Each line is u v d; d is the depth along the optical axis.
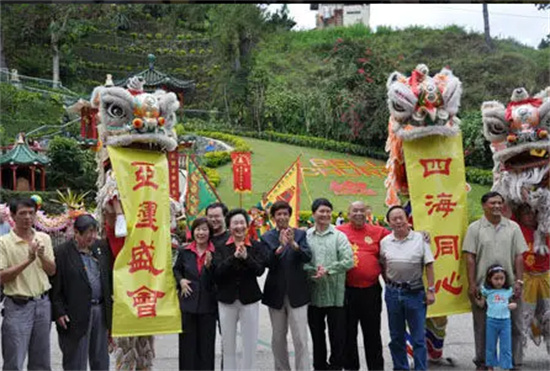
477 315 7.20
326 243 6.64
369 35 50.28
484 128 7.90
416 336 6.63
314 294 6.67
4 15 38.22
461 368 7.38
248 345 6.35
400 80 7.32
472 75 38.31
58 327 6.00
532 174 7.53
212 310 6.44
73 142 27.33
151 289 6.34
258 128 43.00
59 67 41.53
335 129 39.62
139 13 49.06
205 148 37.22
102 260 6.32
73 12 41.66
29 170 25.69
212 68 45.47
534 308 7.62
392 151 7.70
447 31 46.78
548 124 7.53
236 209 6.45
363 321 6.88
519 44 44.97
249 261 6.24
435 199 7.12
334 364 6.66
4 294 5.89
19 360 5.85
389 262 6.71
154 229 6.49
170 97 6.88
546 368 7.38
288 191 13.54
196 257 6.53
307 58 48.44
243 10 45.19
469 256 7.07
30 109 34.16
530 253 7.64
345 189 31.62
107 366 6.39
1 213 9.38
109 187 6.55
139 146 6.79
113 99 6.58
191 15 50.91
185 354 6.44
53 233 15.78
